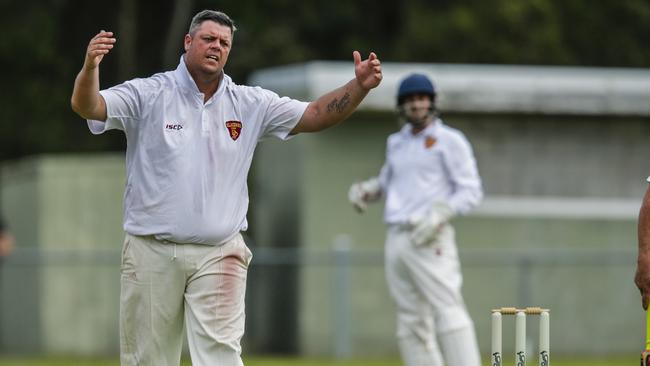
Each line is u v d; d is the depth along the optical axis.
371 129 59.03
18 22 97.38
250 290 57.97
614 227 59.88
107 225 61.81
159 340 25.11
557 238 59.56
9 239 57.94
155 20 101.75
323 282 57.09
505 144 59.50
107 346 58.88
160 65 101.56
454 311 34.97
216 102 24.41
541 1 89.94
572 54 93.06
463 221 58.84
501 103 58.78
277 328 57.88
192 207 24.28
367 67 24.77
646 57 94.06
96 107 23.47
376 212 59.22
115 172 61.84
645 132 60.59
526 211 59.34
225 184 24.53
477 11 90.94
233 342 24.84
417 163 35.78
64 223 61.66
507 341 57.12
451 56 89.88
